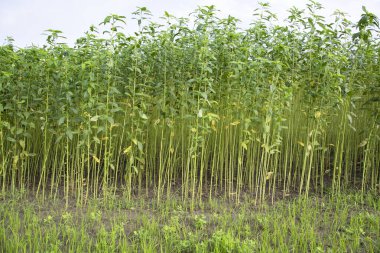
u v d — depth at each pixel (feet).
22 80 19.19
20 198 19.03
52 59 17.03
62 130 19.53
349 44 20.31
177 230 15.56
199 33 18.62
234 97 20.02
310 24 19.39
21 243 13.51
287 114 22.85
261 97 19.70
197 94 17.84
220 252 13.37
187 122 22.03
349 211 17.93
